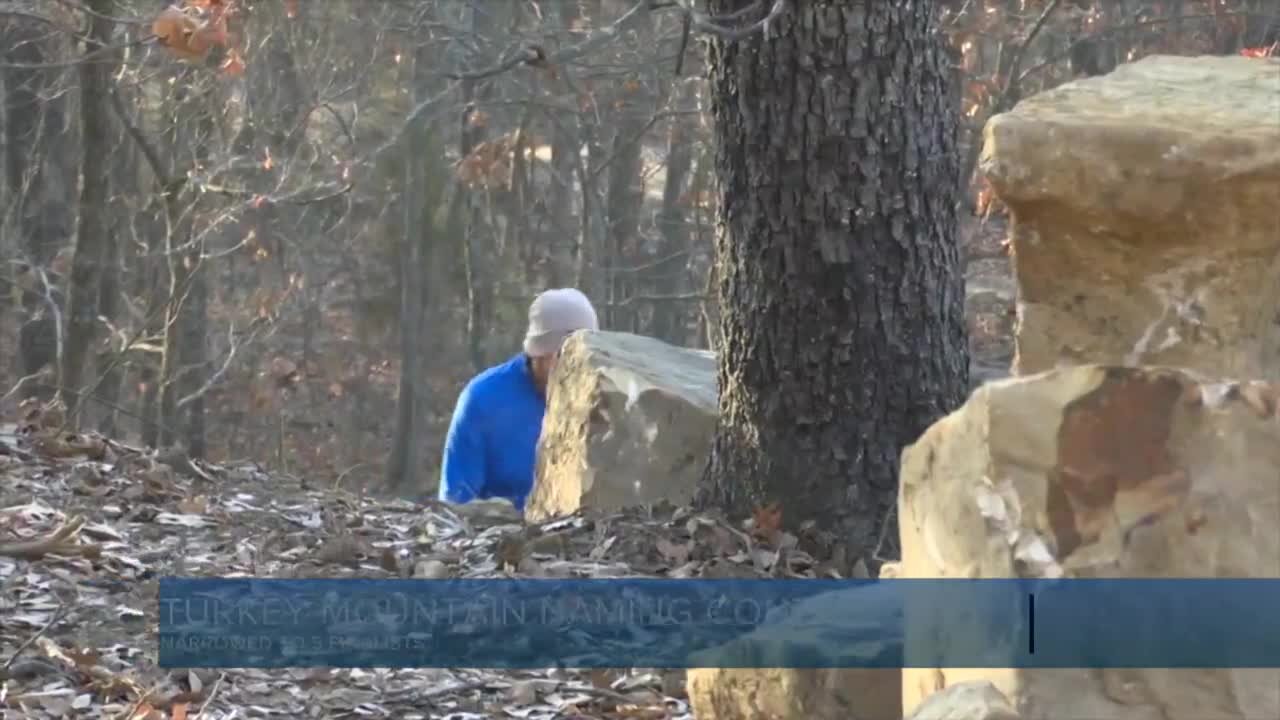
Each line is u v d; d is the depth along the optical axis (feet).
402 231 137.59
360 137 117.50
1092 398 12.18
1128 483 12.13
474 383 43.29
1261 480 12.05
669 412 37.32
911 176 31.96
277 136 104.42
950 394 32.48
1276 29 86.17
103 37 67.15
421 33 96.94
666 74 96.84
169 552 31.27
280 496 37.50
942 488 13.28
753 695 20.01
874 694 19.08
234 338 108.68
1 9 40.91
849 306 32.01
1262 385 12.15
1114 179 13.65
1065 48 93.50
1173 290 14.03
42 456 38.42
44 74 92.48
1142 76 15.10
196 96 93.50
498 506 38.75
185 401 96.02
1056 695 12.18
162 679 24.57
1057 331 14.43
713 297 86.58
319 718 23.56
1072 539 12.20
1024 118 13.97
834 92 31.60
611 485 37.37
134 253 109.81
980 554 12.66
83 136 78.48
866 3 31.50
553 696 24.82
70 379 79.00
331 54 108.68
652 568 30.27
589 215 117.50
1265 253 13.83
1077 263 14.25
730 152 32.78
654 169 141.90
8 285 98.37
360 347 142.10
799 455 32.32
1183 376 12.15
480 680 25.09
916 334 32.19
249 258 126.21
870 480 32.04
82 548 30.07
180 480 38.17
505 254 151.12
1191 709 12.07
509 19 94.07
